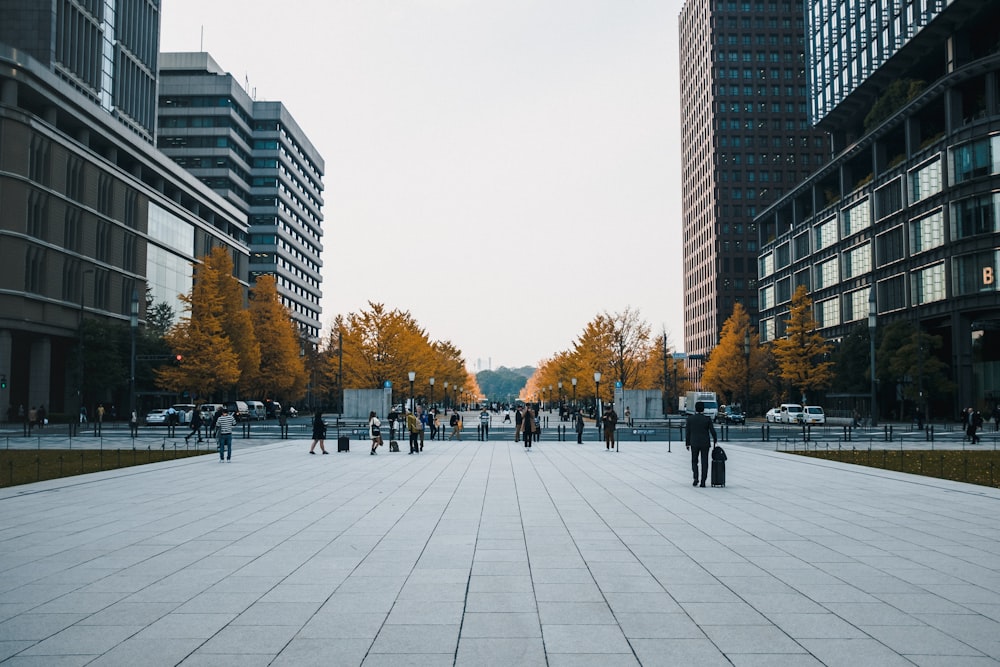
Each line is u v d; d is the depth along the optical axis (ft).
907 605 26.05
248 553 35.17
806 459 93.50
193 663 20.26
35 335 209.56
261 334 276.21
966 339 209.05
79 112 222.48
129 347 221.66
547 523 43.93
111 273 240.53
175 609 25.63
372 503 52.75
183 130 400.06
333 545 37.11
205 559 33.83
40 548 36.45
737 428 185.47
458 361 411.54
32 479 68.69
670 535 39.91
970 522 44.32
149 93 299.38
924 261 225.76
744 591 28.04
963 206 207.41
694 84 552.00
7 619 24.49
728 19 496.64
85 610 25.53
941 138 215.10
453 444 125.39
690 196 565.94
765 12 496.23
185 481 67.46
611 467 82.02
